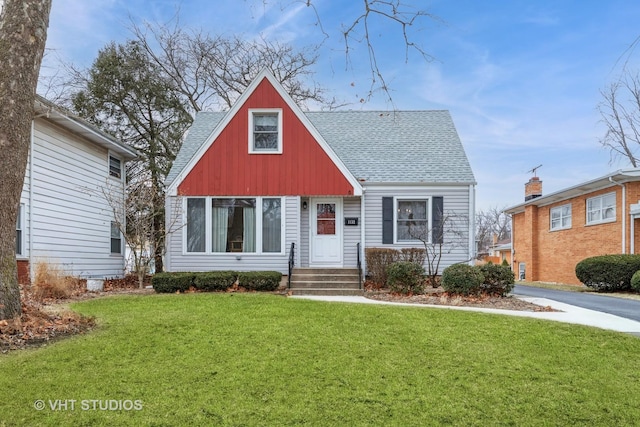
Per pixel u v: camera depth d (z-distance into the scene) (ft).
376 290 39.27
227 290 36.83
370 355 17.13
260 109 44.60
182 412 12.06
